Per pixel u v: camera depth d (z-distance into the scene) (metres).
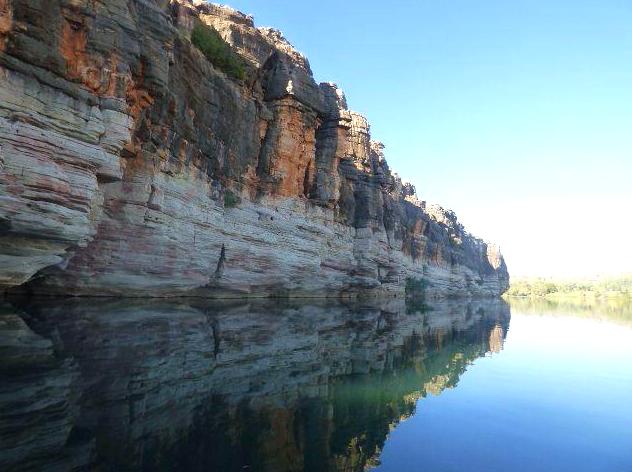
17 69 19.02
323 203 57.34
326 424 10.46
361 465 8.30
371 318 37.97
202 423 9.46
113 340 16.50
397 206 90.50
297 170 53.09
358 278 66.25
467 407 12.85
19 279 20.16
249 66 46.97
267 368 15.41
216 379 13.11
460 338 29.95
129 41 24.34
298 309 39.06
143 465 7.27
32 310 20.86
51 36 20.48
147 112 28.72
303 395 12.63
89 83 22.14
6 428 8.02
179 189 33.12
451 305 76.31
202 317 25.56
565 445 10.01
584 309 87.31
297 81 52.38
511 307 87.88
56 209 19.86
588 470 8.68
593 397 14.44
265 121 50.00
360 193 70.81
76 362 12.90
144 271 30.14
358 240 68.25
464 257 139.12
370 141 83.69
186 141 33.78
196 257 35.25
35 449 7.34
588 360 22.30
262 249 45.53
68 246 21.28
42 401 9.52
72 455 7.29
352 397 13.09
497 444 9.92
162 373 12.92
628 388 15.89
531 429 11.05
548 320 52.97
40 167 19.34
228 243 40.72
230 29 48.41
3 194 18.17
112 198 27.69
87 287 27.67
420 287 97.44
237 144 42.78
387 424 10.91
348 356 19.48
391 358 20.03
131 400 10.30
